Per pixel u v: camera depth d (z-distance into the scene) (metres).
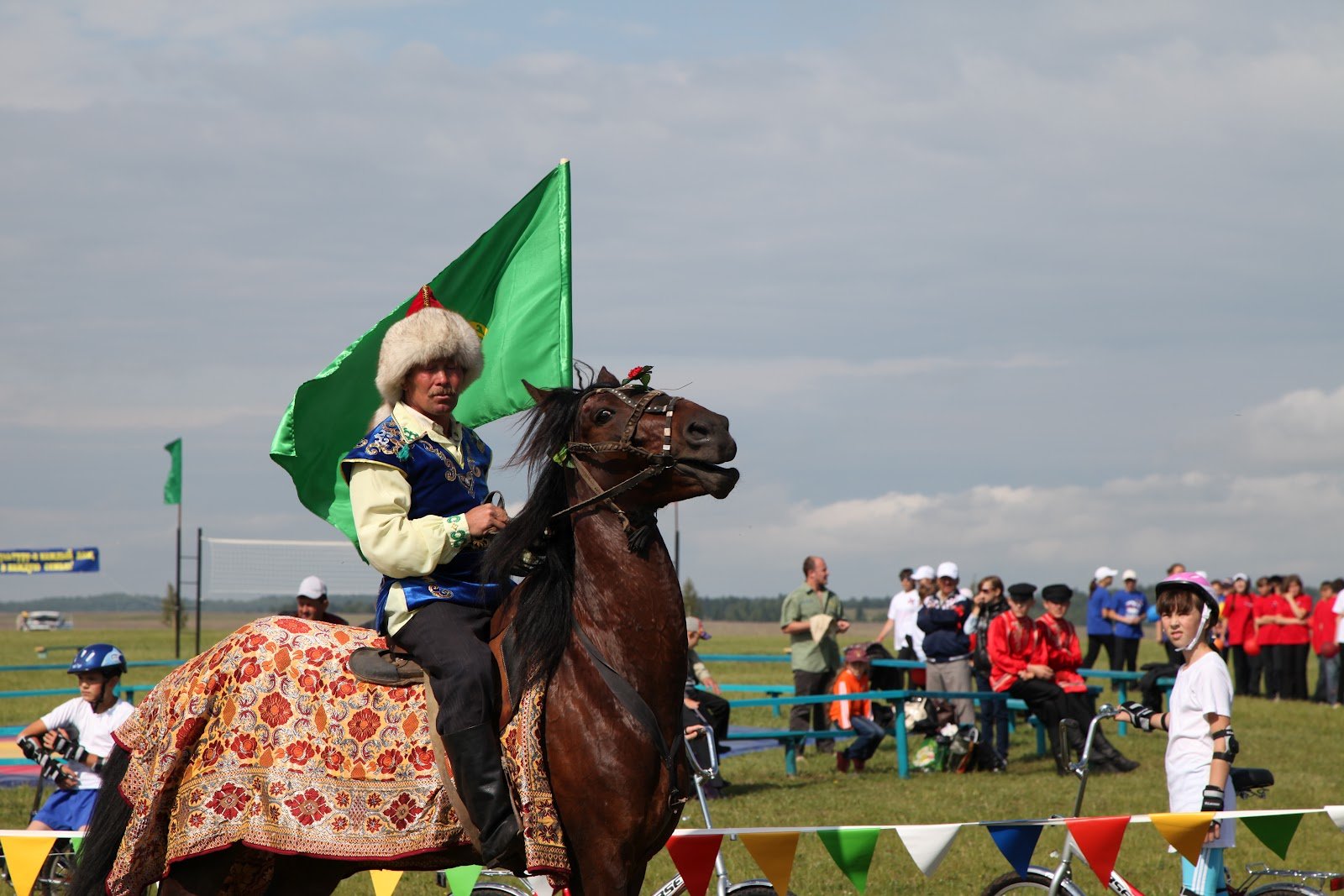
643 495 7.29
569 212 11.41
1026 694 22.91
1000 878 9.84
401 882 13.62
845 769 23.59
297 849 7.07
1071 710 22.58
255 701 7.34
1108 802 19.20
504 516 7.31
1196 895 9.50
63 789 12.30
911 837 9.15
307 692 7.34
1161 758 24.56
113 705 12.95
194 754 7.43
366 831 7.09
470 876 9.38
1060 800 19.44
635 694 7.15
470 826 7.05
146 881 7.47
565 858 7.03
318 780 7.16
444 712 7.04
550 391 7.68
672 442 7.14
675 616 7.36
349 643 7.55
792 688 32.19
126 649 63.84
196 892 7.32
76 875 7.66
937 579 27.50
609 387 7.55
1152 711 10.39
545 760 7.10
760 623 178.88
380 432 7.45
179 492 48.94
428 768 7.14
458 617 7.36
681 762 7.32
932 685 24.28
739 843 15.95
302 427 9.84
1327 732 28.02
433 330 7.49
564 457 7.47
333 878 7.65
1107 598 36.19
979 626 27.45
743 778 22.55
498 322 11.63
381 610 7.39
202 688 7.45
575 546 7.45
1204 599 10.05
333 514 10.16
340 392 9.91
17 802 19.50
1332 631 35.31
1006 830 9.30
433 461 7.46
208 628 125.88
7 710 33.06
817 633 25.45
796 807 18.94
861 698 22.34
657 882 14.14
